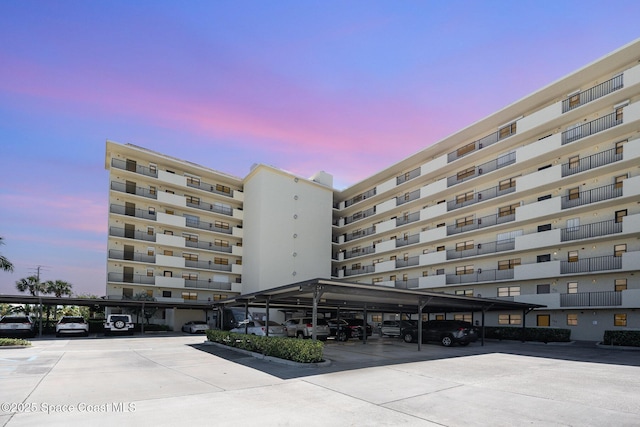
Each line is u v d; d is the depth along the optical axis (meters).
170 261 39.62
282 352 14.06
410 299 18.55
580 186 25.64
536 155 27.25
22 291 54.03
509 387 9.39
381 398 8.23
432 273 36.28
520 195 29.03
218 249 43.03
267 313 17.94
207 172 43.50
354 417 6.80
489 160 32.16
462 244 33.78
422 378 10.56
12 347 18.47
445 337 20.62
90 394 8.50
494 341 24.39
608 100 23.81
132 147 38.22
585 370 12.01
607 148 24.42
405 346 19.92
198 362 13.87
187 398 8.15
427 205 37.91
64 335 27.95
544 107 28.14
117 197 38.53
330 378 10.52
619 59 23.23
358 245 46.53
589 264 24.14
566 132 25.88
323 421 6.56
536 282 27.58
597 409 7.38
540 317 26.78
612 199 23.14
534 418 6.80
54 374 11.12
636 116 22.03
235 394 8.55
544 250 27.47
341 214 49.84
